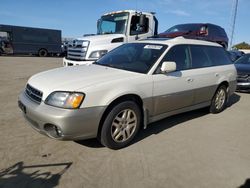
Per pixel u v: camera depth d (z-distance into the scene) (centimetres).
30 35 2625
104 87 365
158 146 416
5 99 662
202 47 557
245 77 850
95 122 360
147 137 450
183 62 495
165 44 481
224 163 370
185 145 424
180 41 510
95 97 355
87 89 352
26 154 369
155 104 436
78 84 361
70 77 392
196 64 525
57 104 344
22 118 511
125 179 321
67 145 402
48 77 402
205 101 561
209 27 1166
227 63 625
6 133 436
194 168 353
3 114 534
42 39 2705
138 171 340
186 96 495
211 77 553
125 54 500
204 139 453
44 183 306
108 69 442
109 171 337
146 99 417
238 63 963
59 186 302
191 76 496
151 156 381
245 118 584
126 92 383
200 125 524
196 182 322
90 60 812
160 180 323
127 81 393
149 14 940
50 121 338
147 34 949
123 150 397
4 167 335
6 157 358
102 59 520
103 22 991
